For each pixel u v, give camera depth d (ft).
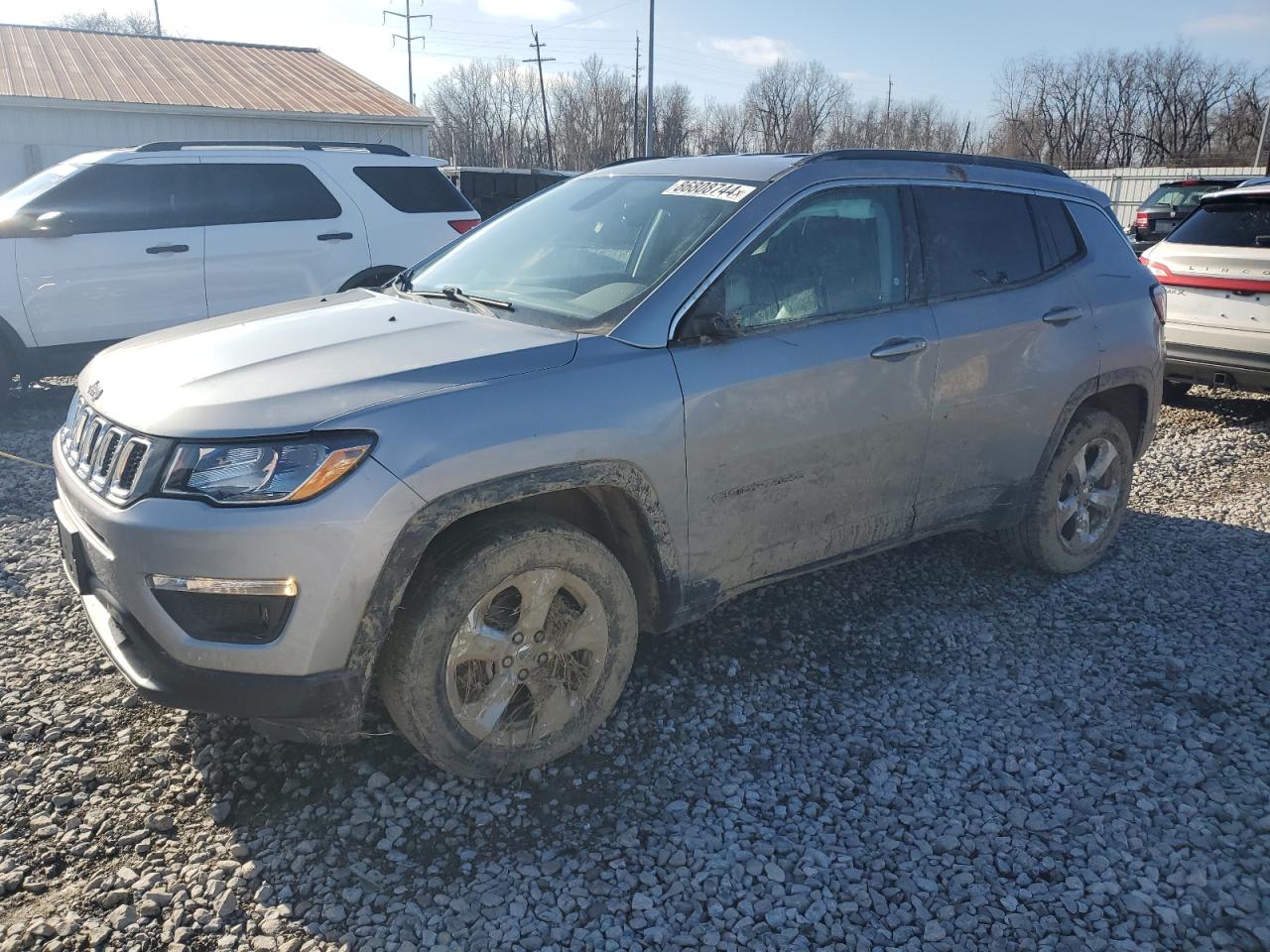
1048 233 14.29
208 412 8.61
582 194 13.48
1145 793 9.85
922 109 255.91
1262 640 13.16
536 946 7.80
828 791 9.83
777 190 11.48
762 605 13.76
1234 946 7.89
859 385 11.53
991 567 15.38
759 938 7.95
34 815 9.14
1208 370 25.02
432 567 9.04
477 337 10.07
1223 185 67.72
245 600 8.32
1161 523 17.72
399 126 71.26
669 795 9.73
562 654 9.91
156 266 25.89
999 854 8.96
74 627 12.86
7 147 58.13
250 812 9.30
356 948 7.72
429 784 9.68
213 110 63.46
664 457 10.02
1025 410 13.48
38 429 24.08
